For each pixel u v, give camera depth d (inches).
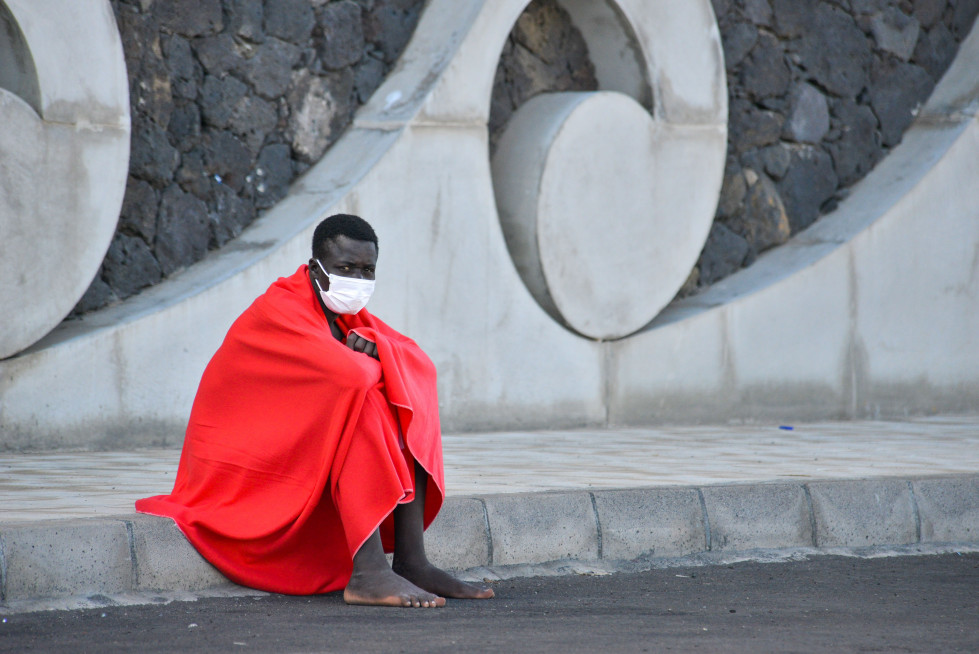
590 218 766.5
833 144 924.6
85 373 615.2
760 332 845.2
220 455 377.4
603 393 786.8
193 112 679.7
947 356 925.8
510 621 339.3
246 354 374.9
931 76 967.6
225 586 377.4
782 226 900.0
